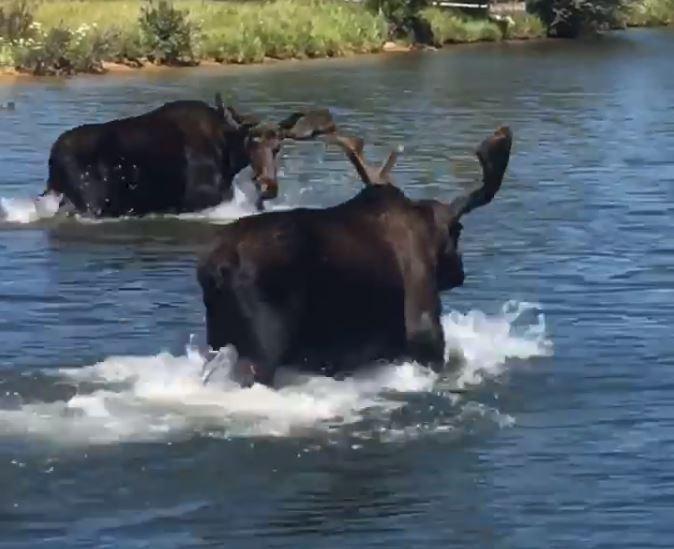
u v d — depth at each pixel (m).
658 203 19.88
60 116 29.69
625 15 65.38
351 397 11.27
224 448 10.33
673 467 10.10
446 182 21.52
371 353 11.58
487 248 16.83
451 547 8.85
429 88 37.62
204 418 10.83
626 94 36.38
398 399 11.28
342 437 10.55
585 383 11.80
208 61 44.19
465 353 12.47
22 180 21.52
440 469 10.05
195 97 34.22
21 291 14.83
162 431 10.59
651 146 25.91
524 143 26.17
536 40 58.53
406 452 10.32
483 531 9.09
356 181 21.66
